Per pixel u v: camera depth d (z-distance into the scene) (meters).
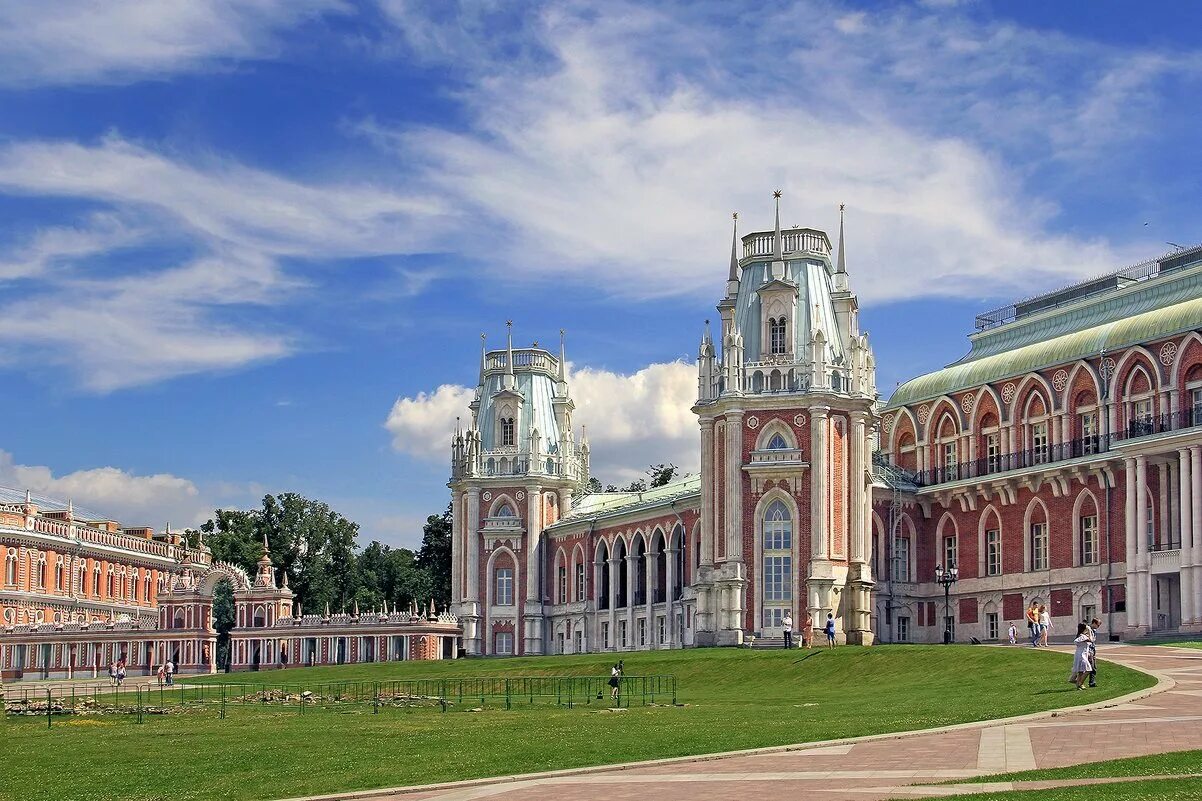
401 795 31.30
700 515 97.56
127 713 64.81
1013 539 92.12
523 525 116.44
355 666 98.56
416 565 164.75
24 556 134.75
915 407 102.88
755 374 87.12
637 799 27.39
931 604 97.69
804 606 83.88
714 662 71.25
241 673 106.25
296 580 162.25
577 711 53.31
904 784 27.09
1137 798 23.62
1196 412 80.25
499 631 115.81
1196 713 35.50
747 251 90.94
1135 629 78.88
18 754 45.34
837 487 85.75
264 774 36.59
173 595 120.94
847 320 89.25
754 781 28.84
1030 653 59.66
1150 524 79.62
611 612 110.38
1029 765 28.50
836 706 47.53
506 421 118.62
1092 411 87.88
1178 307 83.38
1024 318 100.12
